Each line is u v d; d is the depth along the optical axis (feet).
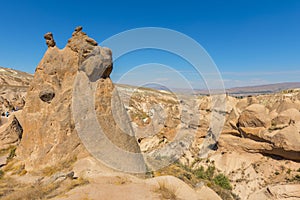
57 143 34.60
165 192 25.86
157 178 30.96
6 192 26.25
